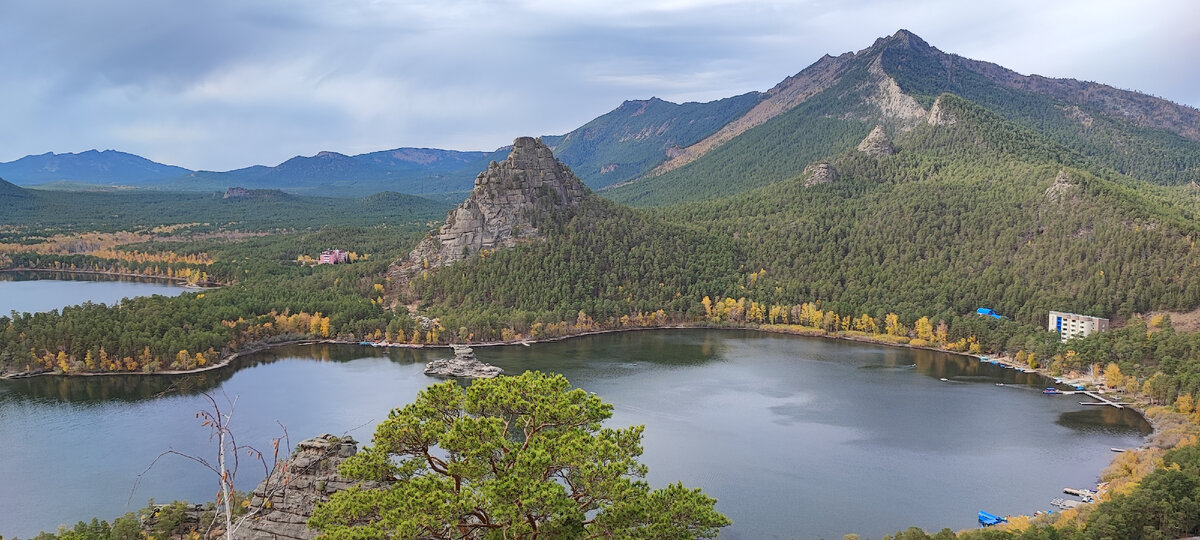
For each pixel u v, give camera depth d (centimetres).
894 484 17862
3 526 15275
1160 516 13462
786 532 15400
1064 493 17338
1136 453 19038
